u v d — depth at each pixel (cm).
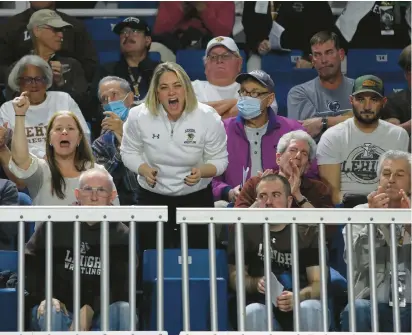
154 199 3259
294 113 4150
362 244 2827
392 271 2511
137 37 4197
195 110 3228
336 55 4103
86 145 3328
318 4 4544
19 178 3303
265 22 4497
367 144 3753
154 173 3203
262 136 3653
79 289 2475
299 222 2497
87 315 2700
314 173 3703
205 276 2917
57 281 2761
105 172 2948
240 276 2494
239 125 3662
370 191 3731
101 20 4688
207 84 4044
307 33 4522
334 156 3741
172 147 3216
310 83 4166
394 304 2509
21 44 4375
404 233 2794
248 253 2861
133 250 2480
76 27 4366
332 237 3194
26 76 3878
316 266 2802
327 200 3403
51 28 4228
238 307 2497
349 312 2503
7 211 2458
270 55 4519
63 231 2761
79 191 2928
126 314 2711
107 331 2478
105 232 2477
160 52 4519
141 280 2978
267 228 2492
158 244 2488
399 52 4569
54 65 4138
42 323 2689
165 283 2831
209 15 4544
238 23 4725
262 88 3609
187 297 2495
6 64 4384
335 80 4138
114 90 3834
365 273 2808
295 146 3334
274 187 2989
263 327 2753
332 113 4128
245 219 2492
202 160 3281
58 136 3275
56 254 2759
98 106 4103
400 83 4547
